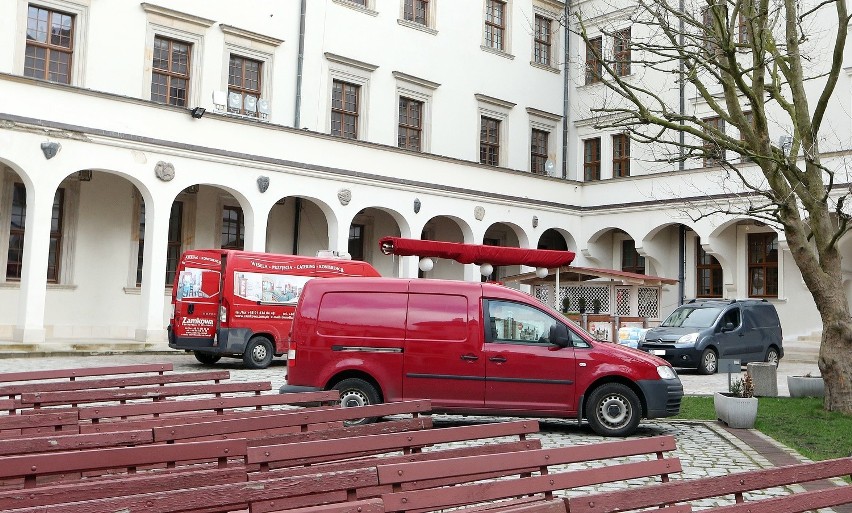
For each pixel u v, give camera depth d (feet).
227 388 26.27
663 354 66.13
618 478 14.73
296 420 19.74
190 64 77.41
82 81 70.28
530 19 106.63
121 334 73.61
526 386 34.30
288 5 83.71
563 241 107.65
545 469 15.10
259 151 72.64
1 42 65.98
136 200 75.10
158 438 17.38
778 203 39.11
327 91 86.17
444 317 34.65
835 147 82.28
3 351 57.62
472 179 89.97
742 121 40.86
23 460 12.88
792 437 34.32
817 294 40.83
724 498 23.56
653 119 42.73
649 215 93.71
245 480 14.43
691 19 41.98
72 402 24.72
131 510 11.62
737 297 90.38
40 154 60.23
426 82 94.22
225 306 58.08
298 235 85.20
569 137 109.40
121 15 72.69
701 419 40.40
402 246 60.90
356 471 13.10
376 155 81.30
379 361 34.47
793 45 41.70
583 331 35.19
